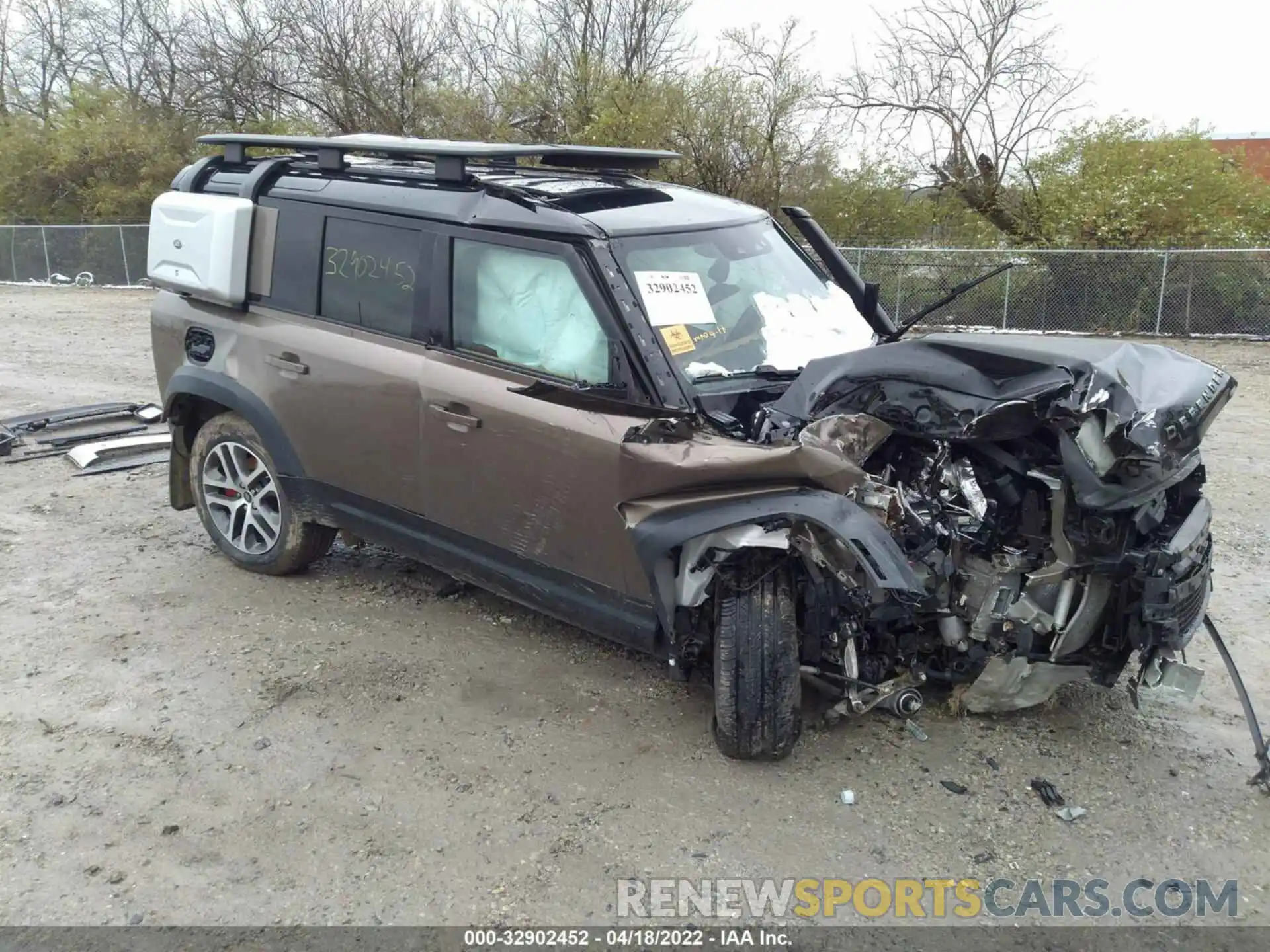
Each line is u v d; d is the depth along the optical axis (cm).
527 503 395
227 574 537
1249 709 359
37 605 497
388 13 2709
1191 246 1638
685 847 319
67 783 353
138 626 474
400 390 431
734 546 323
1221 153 1916
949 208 2116
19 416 887
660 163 562
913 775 355
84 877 307
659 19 2386
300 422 475
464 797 345
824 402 359
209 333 512
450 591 512
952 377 336
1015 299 1605
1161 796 344
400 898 298
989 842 321
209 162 539
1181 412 329
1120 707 400
